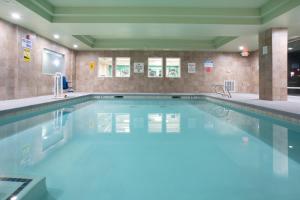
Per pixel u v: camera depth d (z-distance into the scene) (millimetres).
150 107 9562
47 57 11938
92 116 7125
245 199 2062
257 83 15086
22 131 4988
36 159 3143
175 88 16047
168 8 8266
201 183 2404
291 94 13945
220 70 16047
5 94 8586
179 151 3578
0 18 8109
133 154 3404
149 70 16047
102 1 7762
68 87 14273
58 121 6250
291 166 2924
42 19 8148
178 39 14273
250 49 14797
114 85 15961
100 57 15820
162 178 2531
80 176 2564
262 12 8141
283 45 8898
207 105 10406
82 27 9250
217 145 3934
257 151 3586
